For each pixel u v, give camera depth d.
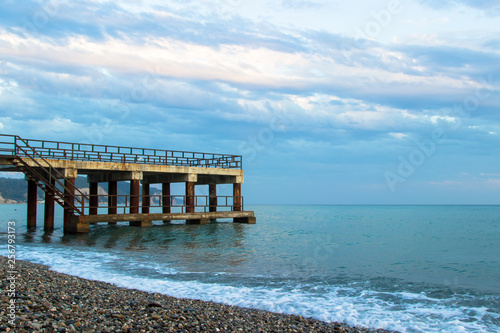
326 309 12.99
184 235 36.00
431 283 17.42
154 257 23.28
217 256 24.28
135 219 39.34
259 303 13.55
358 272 19.91
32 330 8.70
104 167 38.03
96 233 35.81
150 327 9.68
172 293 14.66
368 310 13.01
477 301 14.27
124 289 14.48
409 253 28.81
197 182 53.34
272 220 82.62
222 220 61.88
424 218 102.81
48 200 38.34
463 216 118.94
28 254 23.11
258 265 21.30
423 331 11.18
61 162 35.44
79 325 9.42
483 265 23.23
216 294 14.65
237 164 49.94
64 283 14.27
